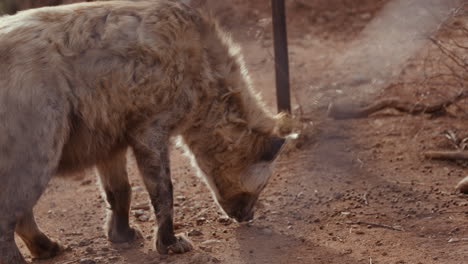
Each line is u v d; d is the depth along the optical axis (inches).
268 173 272.7
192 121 261.4
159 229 255.0
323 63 499.8
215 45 263.4
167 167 252.7
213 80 259.4
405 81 413.4
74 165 250.8
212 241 264.2
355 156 347.9
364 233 263.4
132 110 243.8
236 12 574.2
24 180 227.5
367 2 618.2
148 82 241.6
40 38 230.2
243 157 268.8
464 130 364.2
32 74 225.1
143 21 244.2
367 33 495.8
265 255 247.4
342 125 378.0
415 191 302.5
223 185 276.5
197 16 260.8
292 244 256.8
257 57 522.9
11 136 224.1
